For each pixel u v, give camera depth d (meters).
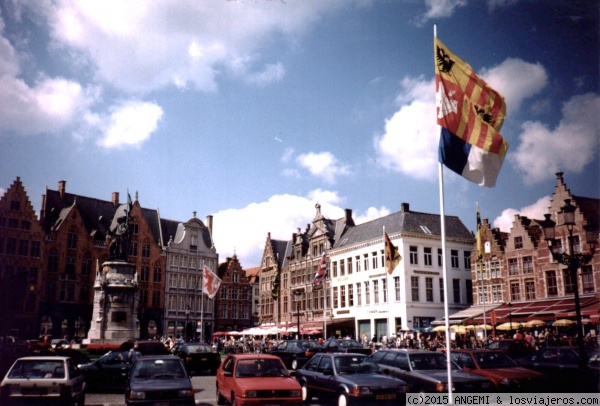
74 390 13.61
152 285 71.88
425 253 52.78
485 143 14.59
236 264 83.06
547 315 37.44
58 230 64.00
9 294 33.03
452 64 14.90
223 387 15.12
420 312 50.66
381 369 16.44
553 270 40.91
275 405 13.03
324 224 64.75
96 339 36.50
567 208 17.44
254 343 46.34
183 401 13.01
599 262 37.06
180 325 73.88
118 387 20.95
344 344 28.44
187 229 78.19
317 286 64.81
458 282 54.03
